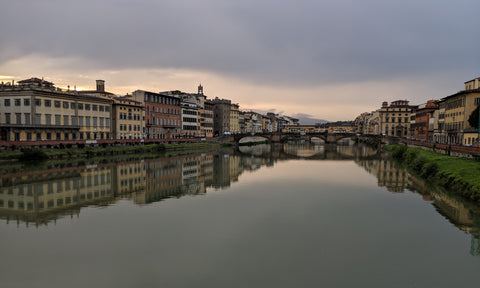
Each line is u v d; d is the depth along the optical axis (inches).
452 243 1057.5
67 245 1022.4
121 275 838.5
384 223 1261.1
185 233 1136.8
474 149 2196.1
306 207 1492.4
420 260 932.6
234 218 1314.0
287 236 1116.5
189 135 5698.8
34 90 2962.6
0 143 2605.8
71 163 2721.5
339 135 6678.2
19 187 1801.2
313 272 859.4
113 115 3983.8
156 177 2236.7
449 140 3673.7
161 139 4441.4
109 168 2539.4
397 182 2144.4
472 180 1612.9
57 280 812.0
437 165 2183.8
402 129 7047.2
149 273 850.8
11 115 3051.2
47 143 2923.2
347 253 979.3
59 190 1755.7
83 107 3513.8
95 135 3681.1
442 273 856.9
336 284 800.3
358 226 1224.2
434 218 1318.9
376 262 920.3
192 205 1508.4
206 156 3914.9
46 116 3105.3
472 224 1245.7
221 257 946.7
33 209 1400.1
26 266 882.1
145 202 1549.0
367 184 2073.1
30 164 2549.2
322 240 1081.4
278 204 1541.6
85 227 1185.4
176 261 920.9
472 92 3144.7
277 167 2974.9
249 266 891.4
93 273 848.9
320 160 3641.7
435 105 4731.8
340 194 1766.7
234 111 7632.9
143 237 1093.1
